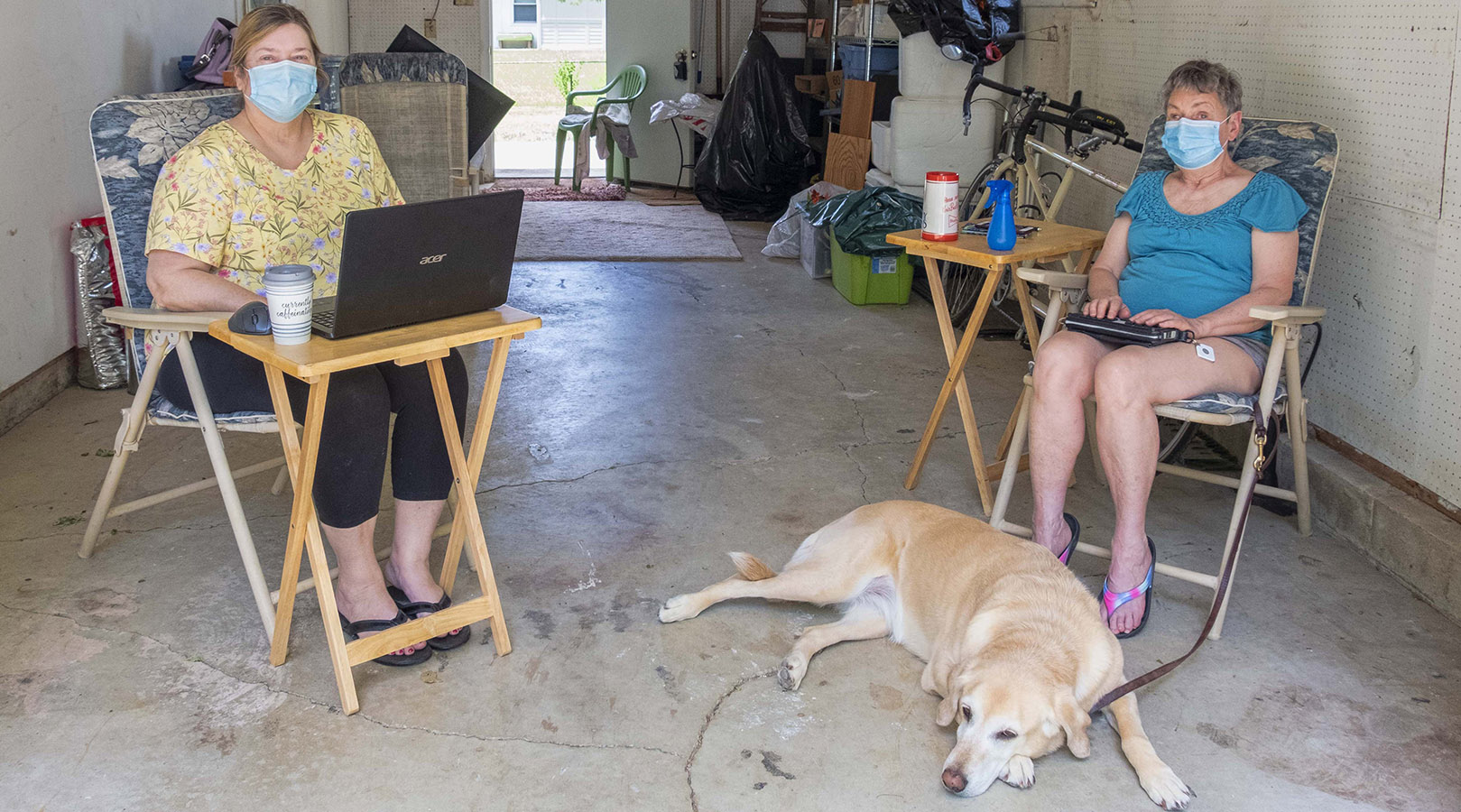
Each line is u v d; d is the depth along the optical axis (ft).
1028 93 15.05
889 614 8.21
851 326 16.83
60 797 6.33
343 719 7.12
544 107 49.65
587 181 30.58
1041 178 17.79
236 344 6.67
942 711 6.74
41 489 10.41
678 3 28.71
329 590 7.02
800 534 9.86
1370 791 6.57
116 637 7.97
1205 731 7.13
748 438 12.19
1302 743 7.01
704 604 8.38
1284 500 10.29
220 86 15.83
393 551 8.13
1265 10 11.32
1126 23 14.73
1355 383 10.06
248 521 9.87
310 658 7.79
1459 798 6.51
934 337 16.25
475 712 7.23
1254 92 11.60
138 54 15.53
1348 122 10.04
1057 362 8.49
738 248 22.39
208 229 7.59
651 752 6.88
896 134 18.98
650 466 11.34
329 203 8.29
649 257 21.15
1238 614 8.57
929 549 7.97
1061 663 6.57
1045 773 6.73
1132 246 9.85
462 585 8.87
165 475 10.85
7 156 12.01
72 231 13.05
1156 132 10.28
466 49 26.63
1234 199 9.22
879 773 6.72
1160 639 8.25
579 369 14.49
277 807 6.32
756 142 25.09
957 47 17.58
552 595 8.73
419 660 7.71
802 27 29.19
